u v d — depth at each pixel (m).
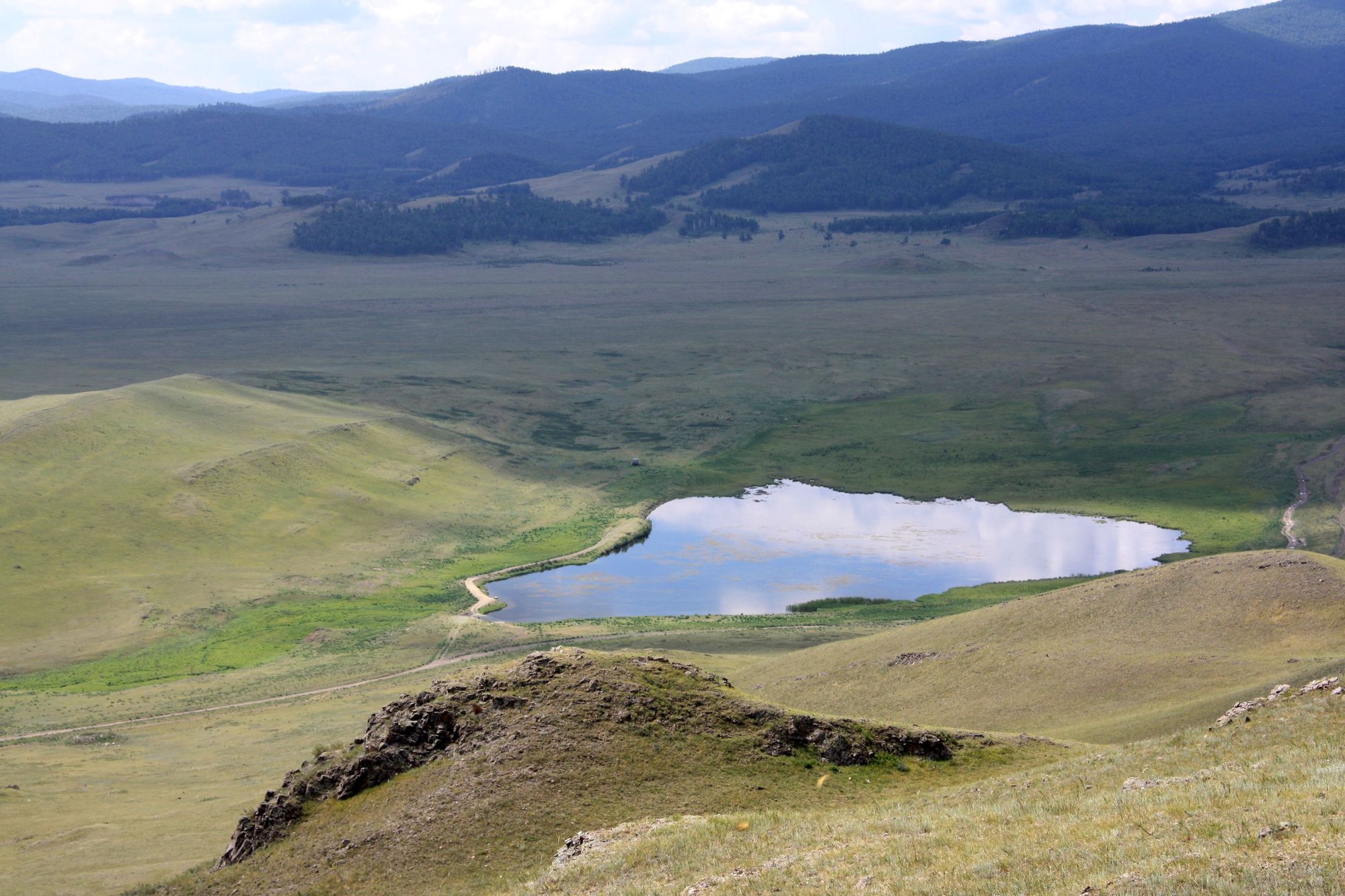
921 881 21.88
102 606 102.44
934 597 106.00
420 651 92.31
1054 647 66.00
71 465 128.88
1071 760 35.22
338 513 132.25
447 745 41.22
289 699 81.12
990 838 23.98
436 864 34.53
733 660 83.44
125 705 80.75
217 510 125.56
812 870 24.47
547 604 107.94
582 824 35.16
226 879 37.06
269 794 40.53
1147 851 20.48
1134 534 126.62
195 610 103.19
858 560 120.25
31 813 55.97
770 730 40.88
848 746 40.62
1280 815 20.64
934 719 59.91
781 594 109.62
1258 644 60.06
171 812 54.41
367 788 40.19
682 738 40.31
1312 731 29.27
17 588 102.75
